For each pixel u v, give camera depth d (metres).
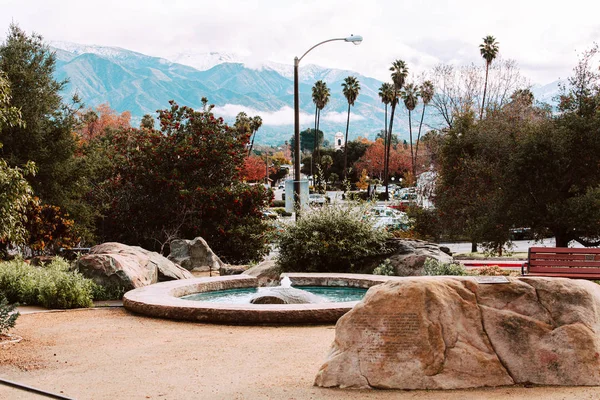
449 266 15.60
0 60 21.52
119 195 25.88
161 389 6.68
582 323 6.37
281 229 18.86
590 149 22.64
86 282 13.68
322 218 17.83
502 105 33.06
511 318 6.45
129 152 26.30
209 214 25.50
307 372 7.25
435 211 31.81
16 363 7.95
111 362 8.02
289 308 10.68
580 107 23.66
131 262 15.07
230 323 10.74
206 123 26.42
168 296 12.44
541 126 23.70
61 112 22.94
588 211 21.56
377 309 6.46
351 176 107.06
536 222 23.53
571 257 13.23
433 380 6.21
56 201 22.34
